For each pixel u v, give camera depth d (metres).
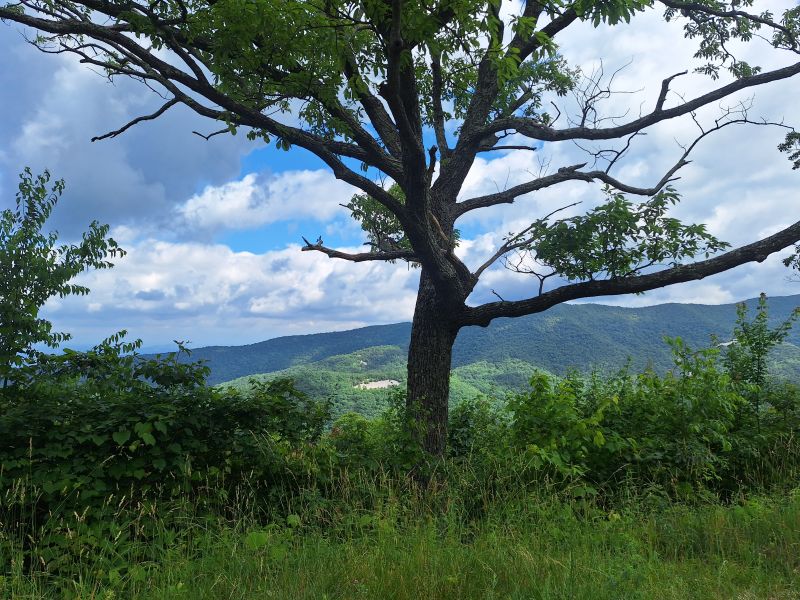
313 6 6.07
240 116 7.46
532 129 10.05
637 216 7.93
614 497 7.00
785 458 8.03
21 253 7.37
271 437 6.86
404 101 6.94
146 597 4.23
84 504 5.53
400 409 8.48
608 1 6.18
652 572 4.49
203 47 7.12
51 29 6.82
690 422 7.85
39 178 7.89
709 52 11.66
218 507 6.24
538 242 8.42
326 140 8.50
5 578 4.32
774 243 8.09
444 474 7.13
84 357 7.11
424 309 9.29
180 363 7.11
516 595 3.98
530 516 5.80
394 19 5.54
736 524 5.69
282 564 4.59
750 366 9.41
